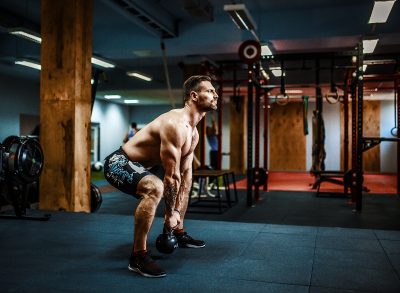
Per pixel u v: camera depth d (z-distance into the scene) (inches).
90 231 128.6
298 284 78.5
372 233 126.3
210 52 353.4
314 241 115.4
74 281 80.3
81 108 187.8
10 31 259.3
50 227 135.2
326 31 293.4
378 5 206.4
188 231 128.8
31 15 317.4
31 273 85.5
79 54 186.4
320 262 94.0
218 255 100.1
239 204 264.4
